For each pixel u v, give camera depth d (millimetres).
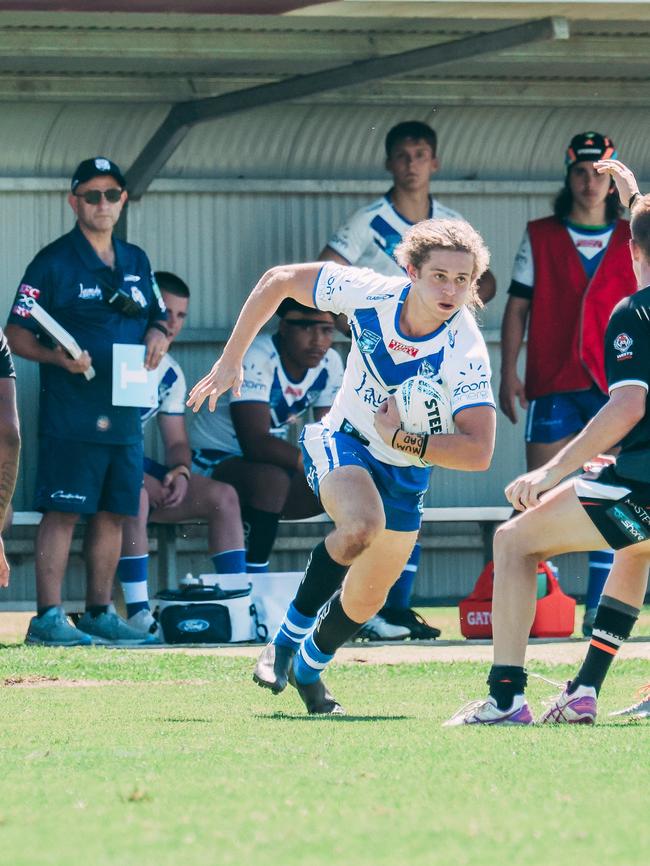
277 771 13219
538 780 12656
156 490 35500
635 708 19625
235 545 35281
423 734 16359
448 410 18453
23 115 40625
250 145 42750
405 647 30906
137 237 42312
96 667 26203
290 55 36094
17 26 33375
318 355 36938
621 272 37719
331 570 19125
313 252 43312
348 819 10719
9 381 18031
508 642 18078
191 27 34562
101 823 10594
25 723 18359
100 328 32938
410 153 37656
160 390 36188
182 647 31188
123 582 34656
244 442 36406
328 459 18984
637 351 17406
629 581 18391
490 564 33531
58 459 32375
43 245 41625
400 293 18547
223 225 42875
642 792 12023
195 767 13539
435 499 44375
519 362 45281
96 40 34250
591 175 37438
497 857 9336
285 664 20062
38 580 32562
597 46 37656
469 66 40656
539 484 17500
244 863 9117
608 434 17297
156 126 41688
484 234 44625
